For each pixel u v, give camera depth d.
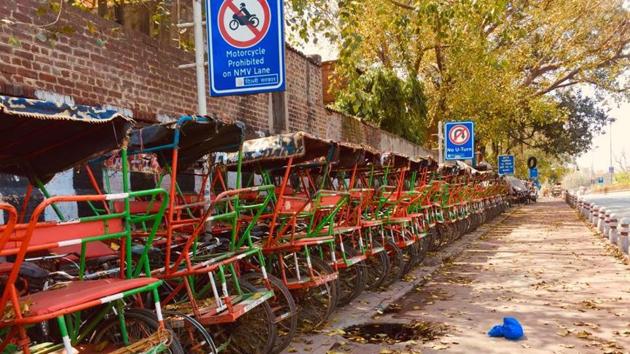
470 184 18.11
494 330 6.04
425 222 11.65
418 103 21.84
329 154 6.87
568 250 13.29
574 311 7.09
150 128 4.96
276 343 5.31
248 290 5.15
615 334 6.03
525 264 11.19
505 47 24.20
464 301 7.88
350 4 9.45
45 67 6.36
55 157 4.17
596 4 26.94
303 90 13.09
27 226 2.94
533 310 7.19
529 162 45.78
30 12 6.22
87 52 6.94
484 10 10.77
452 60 21.61
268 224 6.65
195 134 5.18
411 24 15.35
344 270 7.61
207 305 4.78
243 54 7.05
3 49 5.89
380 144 18.06
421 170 11.59
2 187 5.80
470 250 13.85
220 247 5.79
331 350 5.63
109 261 5.07
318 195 6.18
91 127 3.87
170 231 4.43
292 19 9.89
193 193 7.69
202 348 4.64
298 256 6.65
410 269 10.05
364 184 9.25
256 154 6.27
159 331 3.73
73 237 3.47
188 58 8.90
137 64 7.79
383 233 8.88
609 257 11.91
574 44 28.14
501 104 26.52
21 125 3.65
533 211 31.83
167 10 9.12
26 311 3.04
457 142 18.02
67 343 3.13
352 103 18.16
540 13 24.28
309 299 6.53
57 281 4.33
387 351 5.53
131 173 7.47
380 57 21.28
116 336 4.04
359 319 6.88
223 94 7.09
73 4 7.57
